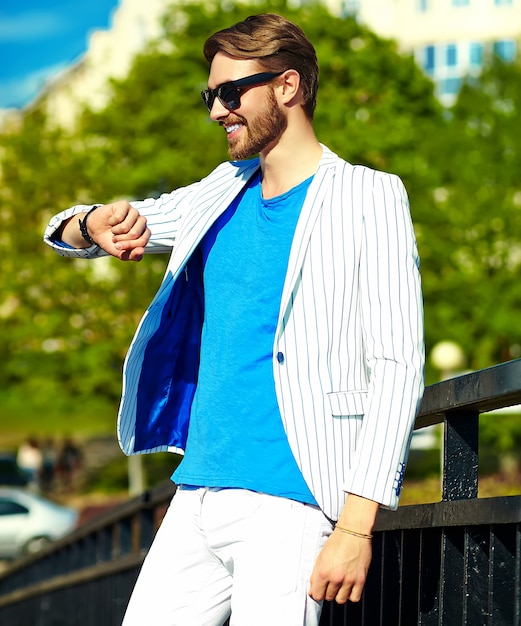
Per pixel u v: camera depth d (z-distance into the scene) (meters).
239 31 2.48
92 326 27.62
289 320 2.37
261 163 2.55
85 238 2.80
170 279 2.57
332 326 2.35
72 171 26.73
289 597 2.31
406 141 25.05
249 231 2.52
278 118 2.48
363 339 2.38
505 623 2.20
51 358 27.72
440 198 27.44
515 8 44.94
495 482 11.98
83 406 27.89
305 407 2.34
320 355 2.35
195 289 2.70
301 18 27.12
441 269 26.36
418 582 2.72
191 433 2.52
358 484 2.22
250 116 2.47
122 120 25.89
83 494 32.56
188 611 2.52
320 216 2.40
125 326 26.78
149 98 26.08
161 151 24.78
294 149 2.50
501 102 26.77
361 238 2.36
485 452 27.00
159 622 2.53
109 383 27.12
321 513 2.34
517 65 26.89
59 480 34.28
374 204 2.37
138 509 5.16
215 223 2.61
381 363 2.29
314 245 2.38
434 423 2.72
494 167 25.89
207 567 2.51
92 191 26.33
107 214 2.69
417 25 45.72
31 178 27.06
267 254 2.46
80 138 27.44
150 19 52.06
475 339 26.19
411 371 2.27
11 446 43.00
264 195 2.55
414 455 22.55
